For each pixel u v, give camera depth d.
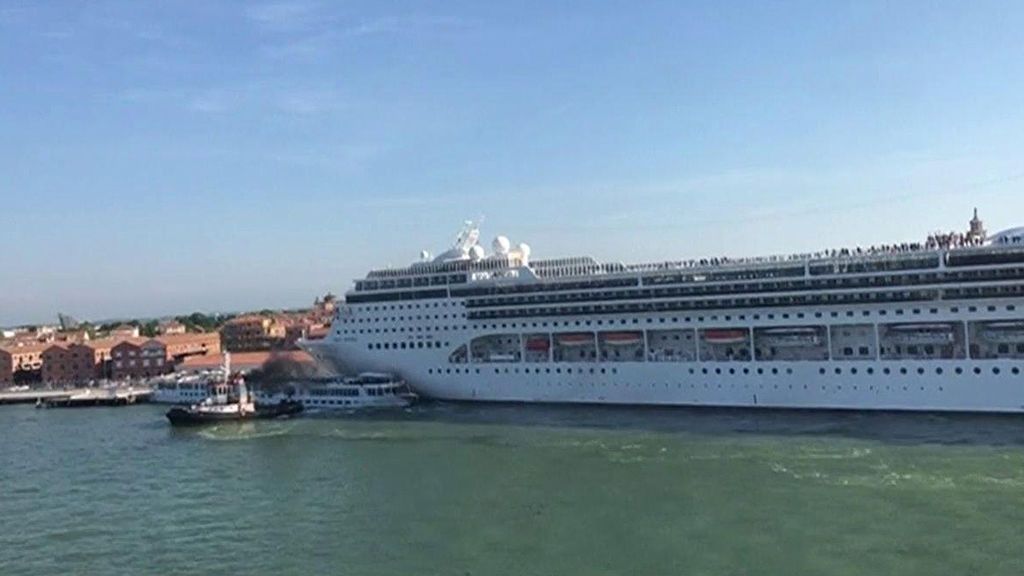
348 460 96.62
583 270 137.50
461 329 140.25
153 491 86.12
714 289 120.00
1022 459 78.75
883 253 109.50
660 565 56.41
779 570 54.19
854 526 61.53
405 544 63.88
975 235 114.81
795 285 114.31
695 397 120.06
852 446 88.00
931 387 104.50
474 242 149.00
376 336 147.75
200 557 63.75
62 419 153.75
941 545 56.81
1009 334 101.56
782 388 113.75
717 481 76.25
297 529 69.50
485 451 96.75
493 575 56.31
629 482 77.88
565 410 125.62
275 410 136.50
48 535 71.56
